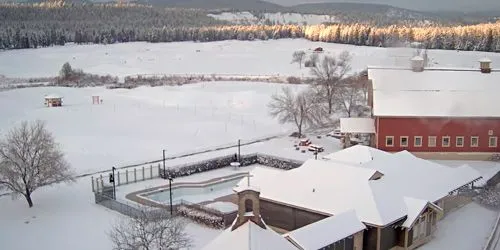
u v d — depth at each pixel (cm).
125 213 5756
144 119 9944
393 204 4919
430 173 5972
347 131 8225
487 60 8694
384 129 7950
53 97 11131
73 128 9181
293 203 5088
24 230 5359
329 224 4375
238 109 11350
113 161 7650
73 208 5978
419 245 5041
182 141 8712
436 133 7931
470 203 6200
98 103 11494
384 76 8612
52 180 6150
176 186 6838
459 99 8081
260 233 3697
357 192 4975
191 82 15562
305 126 9844
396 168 5909
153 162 7650
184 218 5641
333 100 10594
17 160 5931
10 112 10425
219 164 7712
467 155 7950
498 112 7856
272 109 11131
